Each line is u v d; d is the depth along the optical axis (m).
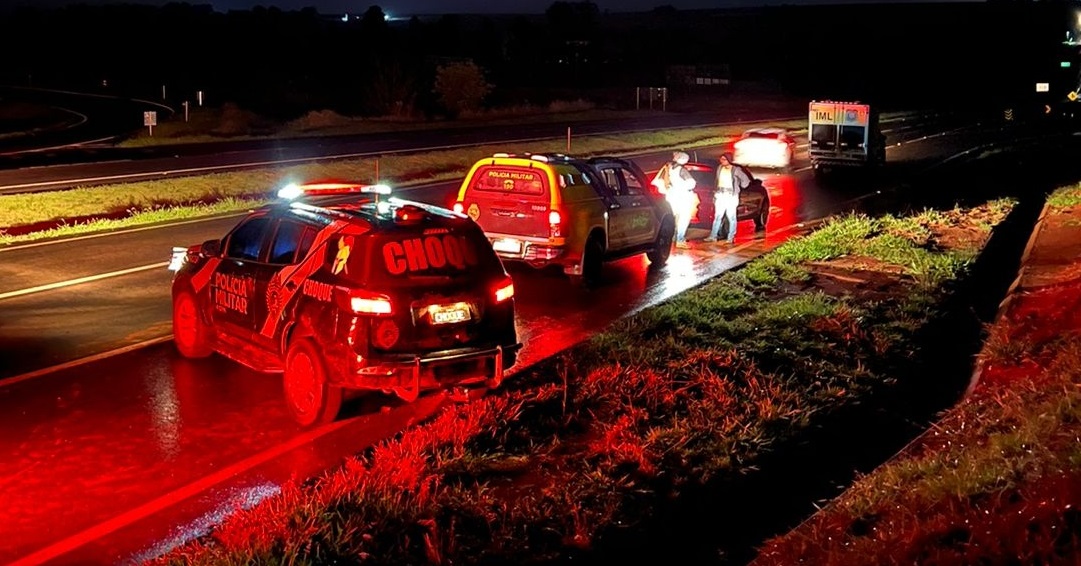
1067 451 6.23
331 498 6.34
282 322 8.40
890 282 14.14
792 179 30.00
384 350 7.79
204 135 41.78
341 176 27.45
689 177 17.78
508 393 8.59
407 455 7.15
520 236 13.33
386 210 8.41
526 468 7.24
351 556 5.73
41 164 29.38
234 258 9.25
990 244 18.11
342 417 8.39
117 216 20.25
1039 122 55.09
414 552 5.90
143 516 6.48
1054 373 8.54
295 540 5.78
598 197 13.95
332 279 7.98
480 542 6.07
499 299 8.40
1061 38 92.31
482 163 13.66
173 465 7.34
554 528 6.32
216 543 5.95
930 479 6.45
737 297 12.62
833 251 16.05
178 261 10.52
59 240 16.97
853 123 30.28
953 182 28.75
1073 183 27.94
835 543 5.91
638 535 6.48
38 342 10.57
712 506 7.06
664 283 14.36
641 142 40.47
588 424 8.18
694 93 78.12
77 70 84.31
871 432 8.80
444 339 8.05
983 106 67.50
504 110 57.09
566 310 12.49
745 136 33.03
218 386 9.18
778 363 9.98
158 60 87.00
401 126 48.50
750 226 20.52
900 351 10.83
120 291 13.15
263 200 23.02
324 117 48.94
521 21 99.19
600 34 114.06
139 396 8.85
